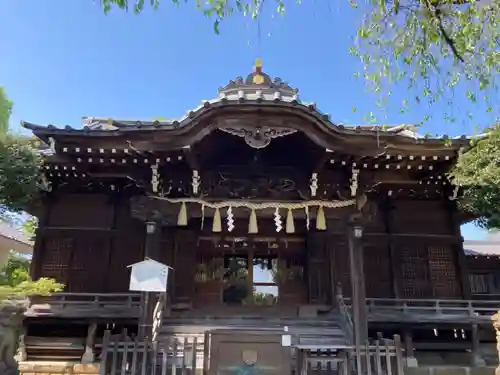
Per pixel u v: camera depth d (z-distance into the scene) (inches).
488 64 278.5
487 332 576.7
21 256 962.1
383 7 281.9
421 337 581.6
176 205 479.5
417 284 590.2
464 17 268.5
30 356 527.8
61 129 438.9
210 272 604.4
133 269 420.2
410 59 291.3
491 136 436.5
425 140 455.8
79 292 559.5
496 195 450.6
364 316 456.8
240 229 613.9
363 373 368.2
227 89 624.1
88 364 474.9
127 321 511.8
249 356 334.3
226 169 509.7
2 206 386.0
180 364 387.9
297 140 474.3
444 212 616.4
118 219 588.7
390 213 610.5
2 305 323.3
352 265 477.4
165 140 445.4
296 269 609.9
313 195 484.4
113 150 454.9
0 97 363.9
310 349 370.9
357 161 471.8
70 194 592.1
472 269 871.7
